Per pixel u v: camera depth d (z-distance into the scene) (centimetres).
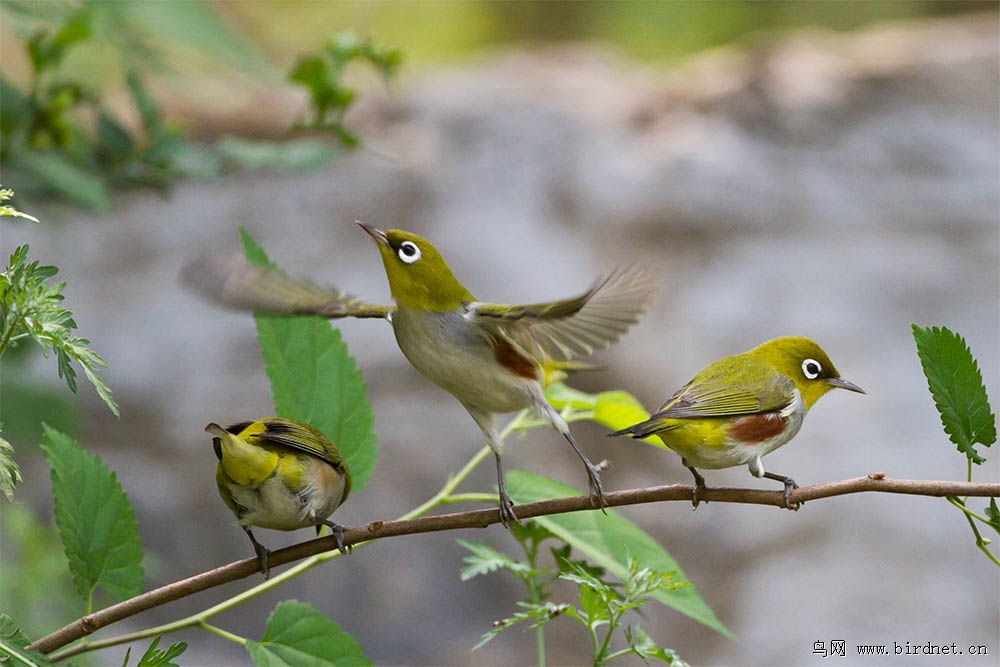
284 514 485
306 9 1836
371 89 1634
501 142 1588
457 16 2042
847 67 1647
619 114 1630
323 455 498
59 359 407
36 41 743
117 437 1391
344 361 561
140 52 754
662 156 1540
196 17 736
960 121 1562
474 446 1403
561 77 1738
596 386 1400
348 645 507
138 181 781
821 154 1548
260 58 753
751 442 557
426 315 511
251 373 1442
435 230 1509
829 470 1361
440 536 1379
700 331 1427
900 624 1285
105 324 1450
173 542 1364
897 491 464
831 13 2012
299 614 507
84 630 459
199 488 1384
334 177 1545
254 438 493
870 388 1394
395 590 1359
